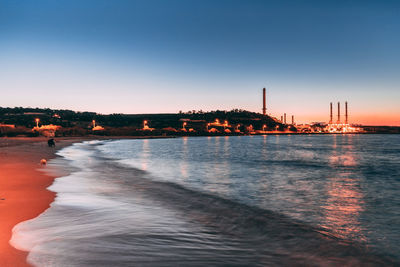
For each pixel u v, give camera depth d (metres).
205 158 39.69
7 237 7.00
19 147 44.72
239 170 26.25
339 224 9.66
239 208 11.57
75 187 14.05
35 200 10.80
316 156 47.91
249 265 6.32
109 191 13.71
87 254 6.27
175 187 16.12
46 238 7.07
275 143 105.44
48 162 24.94
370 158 45.00
